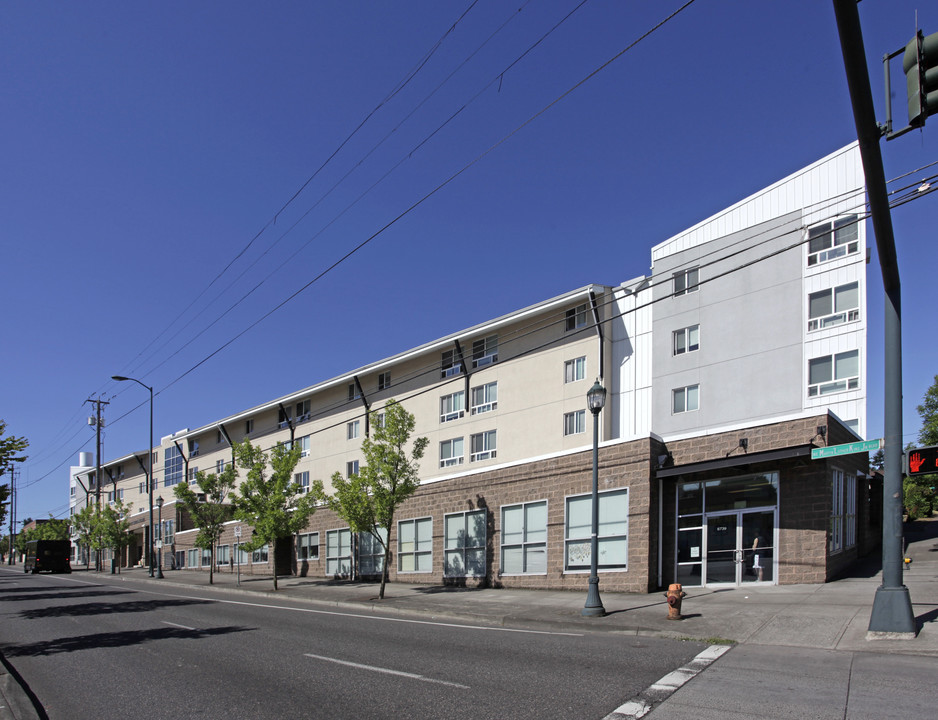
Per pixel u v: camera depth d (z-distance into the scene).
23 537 99.75
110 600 24.03
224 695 8.58
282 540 38.00
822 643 10.79
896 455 10.88
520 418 35.06
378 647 11.95
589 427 32.41
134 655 11.78
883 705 7.22
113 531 53.81
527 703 7.78
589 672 9.33
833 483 18.16
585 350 33.22
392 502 22.45
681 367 31.11
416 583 27.16
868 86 7.68
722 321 30.31
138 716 7.77
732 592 16.95
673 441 19.84
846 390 26.50
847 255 27.20
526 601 18.70
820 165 28.36
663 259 32.69
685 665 9.69
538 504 22.44
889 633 10.57
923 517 42.59
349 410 45.75
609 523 19.97
